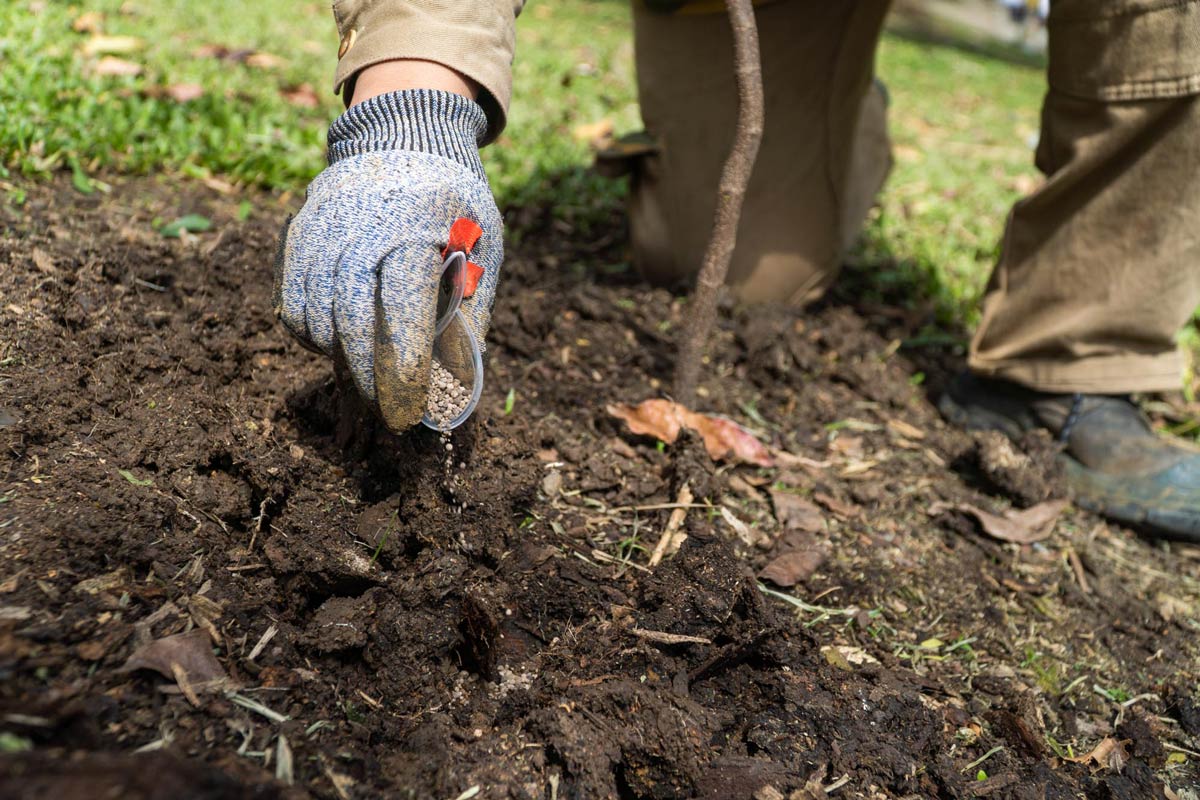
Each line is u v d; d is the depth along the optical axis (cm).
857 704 173
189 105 341
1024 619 212
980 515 234
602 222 356
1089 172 229
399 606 163
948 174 474
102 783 106
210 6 506
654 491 218
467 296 157
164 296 230
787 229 295
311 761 137
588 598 179
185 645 143
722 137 284
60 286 213
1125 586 227
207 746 132
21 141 271
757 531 216
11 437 169
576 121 447
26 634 132
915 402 284
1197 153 213
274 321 224
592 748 150
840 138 282
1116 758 178
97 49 370
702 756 152
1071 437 254
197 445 179
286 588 166
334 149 166
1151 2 204
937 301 336
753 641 174
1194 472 239
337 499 179
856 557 218
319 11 563
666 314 293
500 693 161
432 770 143
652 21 281
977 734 177
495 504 182
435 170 154
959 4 1397
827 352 296
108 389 190
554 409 240
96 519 156
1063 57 225
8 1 394
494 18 173
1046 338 248
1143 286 233
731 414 258
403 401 145
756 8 265
